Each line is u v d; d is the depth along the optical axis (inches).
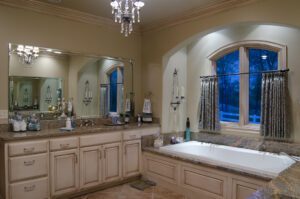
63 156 123.6
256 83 151.1
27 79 133.2
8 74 126.6
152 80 177.0
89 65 158.4
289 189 59.4
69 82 149.3
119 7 104.0
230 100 163.6
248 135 147.9
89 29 157.5
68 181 125.4
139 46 183.3
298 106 126.6
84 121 155.1
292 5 107.1
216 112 162.6
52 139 119.7
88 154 133.1
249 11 120.6
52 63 142.5
